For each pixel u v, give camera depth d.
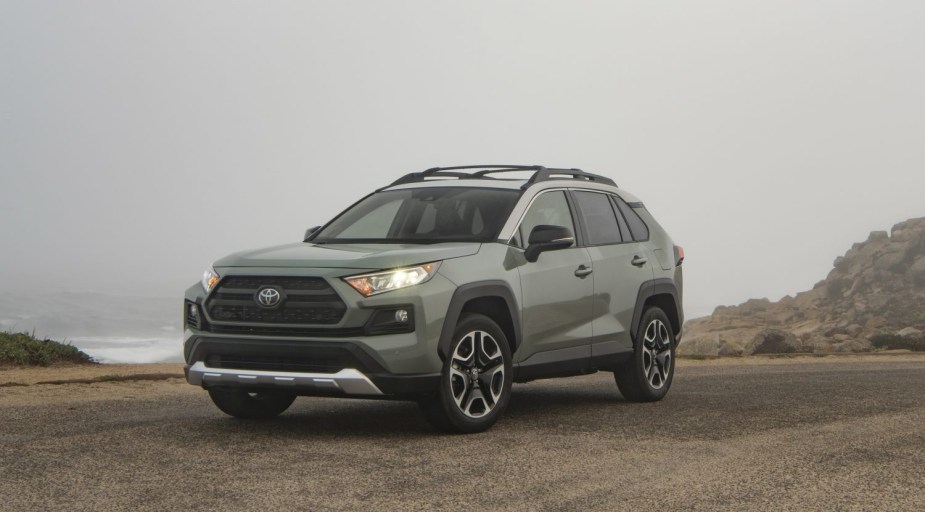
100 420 7.16
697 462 5.69
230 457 5.70
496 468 5.45
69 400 8.61
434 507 4.53
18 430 6.62
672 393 9.73
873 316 62.06
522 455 5.86
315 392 6.35
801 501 4.73
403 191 8.05
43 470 5.27
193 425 6.97
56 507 4.47
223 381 6.51
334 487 4.92
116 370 12.47
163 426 6.88
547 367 7.52
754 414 7.91
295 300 6.35
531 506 4.58
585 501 4.70
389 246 6.95
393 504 4.57
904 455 5.96
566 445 6.25
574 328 7.82
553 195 8.02
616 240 8.61
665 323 9.06
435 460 5.67
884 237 77.00
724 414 7.92
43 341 13.70
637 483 5.10
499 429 6.98
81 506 4.49
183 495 4.72
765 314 71.12
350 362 6.20
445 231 7.34
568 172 8.48
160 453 5.80
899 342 29.52
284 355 6.31
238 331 6.47
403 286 6.33
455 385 6.61
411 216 7.59
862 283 70.62
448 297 6.51
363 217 7.82
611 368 8.54
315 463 5.54
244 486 4.92
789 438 6.61
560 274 7.63
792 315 69.50
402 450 6.00
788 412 8.05
